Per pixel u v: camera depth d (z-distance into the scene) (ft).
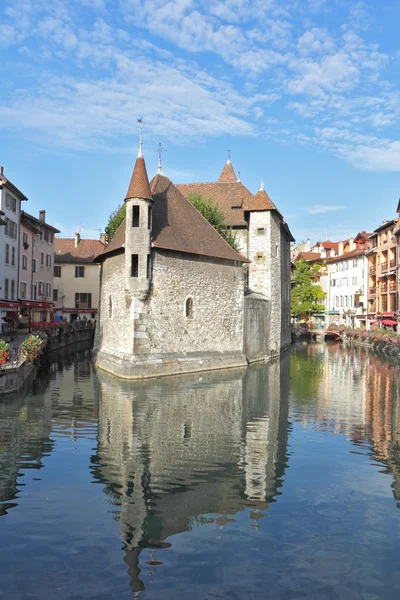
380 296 193.47
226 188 139.33
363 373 93.81
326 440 45.57
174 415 54.08
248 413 56.18
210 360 93.45
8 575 22.95
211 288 95.86
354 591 22.13
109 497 31.78
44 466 37.29
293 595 21.76
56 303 211.41
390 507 30.94
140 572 23.34
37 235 164.76
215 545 25.93
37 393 65.41
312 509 30.48
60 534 26.84
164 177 99.81
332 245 288.10
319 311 249.34
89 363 100.42
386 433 48.32
